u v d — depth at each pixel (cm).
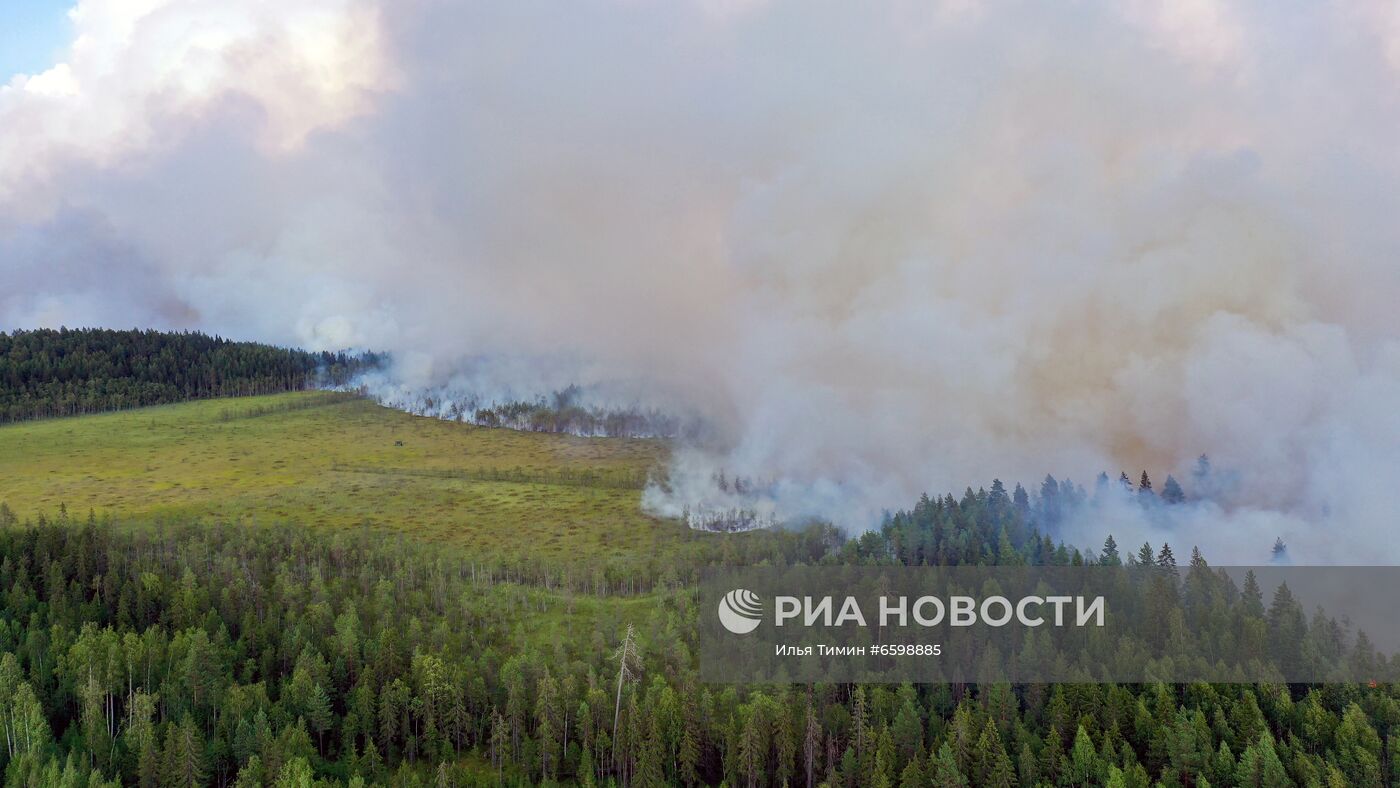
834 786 13012
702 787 14025
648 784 13350
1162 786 12262
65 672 14175
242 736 13088
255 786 12062
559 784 14138
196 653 14650
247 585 19512
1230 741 12975
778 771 13888
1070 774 12688
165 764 12244
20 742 12319
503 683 15975
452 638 17825
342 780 13288
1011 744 13538
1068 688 14500
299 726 13638
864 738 13712
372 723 14625
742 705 14512
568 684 15462
